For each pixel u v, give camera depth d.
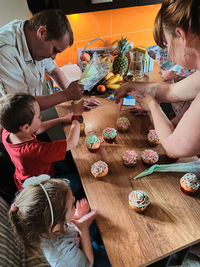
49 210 0.74
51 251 0.80
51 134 1.93
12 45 1.23
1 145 1.55
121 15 1.84
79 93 1.33
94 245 1.12
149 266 1.15
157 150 1.21
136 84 1.22
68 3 1.38
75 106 1.38
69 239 0.89
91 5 1.44
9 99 1.06
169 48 0.70
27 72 1.36
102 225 0.86
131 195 0.92
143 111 1.48
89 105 1.59
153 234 0.82
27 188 0.79
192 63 0.68
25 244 0.68
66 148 1.16
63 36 1.17
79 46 1.90
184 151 0.76
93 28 1.84
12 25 1.27
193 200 0.94
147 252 0.77
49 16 1.11
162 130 0.91
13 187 1.41
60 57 1.92
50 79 1.99
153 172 1.08
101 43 1.95
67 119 1.43
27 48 1.26
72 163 1.63
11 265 0.61
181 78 1.57
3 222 0.71
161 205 0.93
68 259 0.83
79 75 1.82
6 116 1.05
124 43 1.75
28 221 0.71
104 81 1.72
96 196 0.98
